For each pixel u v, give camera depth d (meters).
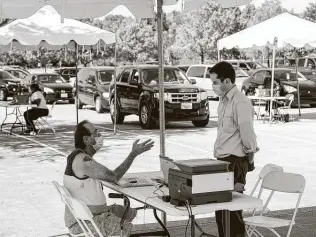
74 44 21.67
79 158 6.28
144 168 13.14
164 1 7.80
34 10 7.36
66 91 34.38
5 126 22.77
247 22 54.84
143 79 22.27
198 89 21.70
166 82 22.48
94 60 57.78
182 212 5.29
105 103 27.64
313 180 11.76
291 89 28.80
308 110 28.66
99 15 7.71
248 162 6.79
